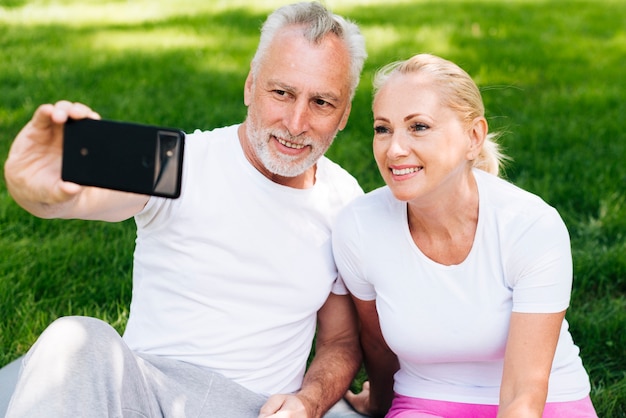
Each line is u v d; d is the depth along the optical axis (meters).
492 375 2.36
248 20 10.14
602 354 3.42
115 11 11.03
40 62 7.64
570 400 2.33
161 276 2.40
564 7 11.02
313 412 2.39
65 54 8.00
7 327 3.46
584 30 9.38
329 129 2.37
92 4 11.62
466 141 2.25
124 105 6.27
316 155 2.38
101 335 2.06
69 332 2.03
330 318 2.62
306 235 2.43
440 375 2.39
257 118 2.35
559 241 2.22
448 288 2.29
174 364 2.35
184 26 9.72
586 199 4.73
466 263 2.27
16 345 3.39
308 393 2.41
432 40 8.64
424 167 2.21
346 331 2.64
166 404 2.27
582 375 2.39
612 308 3.68
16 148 1.90
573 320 3.56
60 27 9.63
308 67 2.30
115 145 1.88
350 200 2.56
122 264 4.00
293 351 2.50
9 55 7.91
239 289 2.38
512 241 2.23
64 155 1.90
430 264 2.30
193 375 2.34
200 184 2.35
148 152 1.88
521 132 5.83
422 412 2.36
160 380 2.29
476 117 2.27
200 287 2.37
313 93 2.31
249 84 2.46
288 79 2.30
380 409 2.80
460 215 2.27
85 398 1.98
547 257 2.20
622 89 6.97
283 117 2.32
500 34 9.04
